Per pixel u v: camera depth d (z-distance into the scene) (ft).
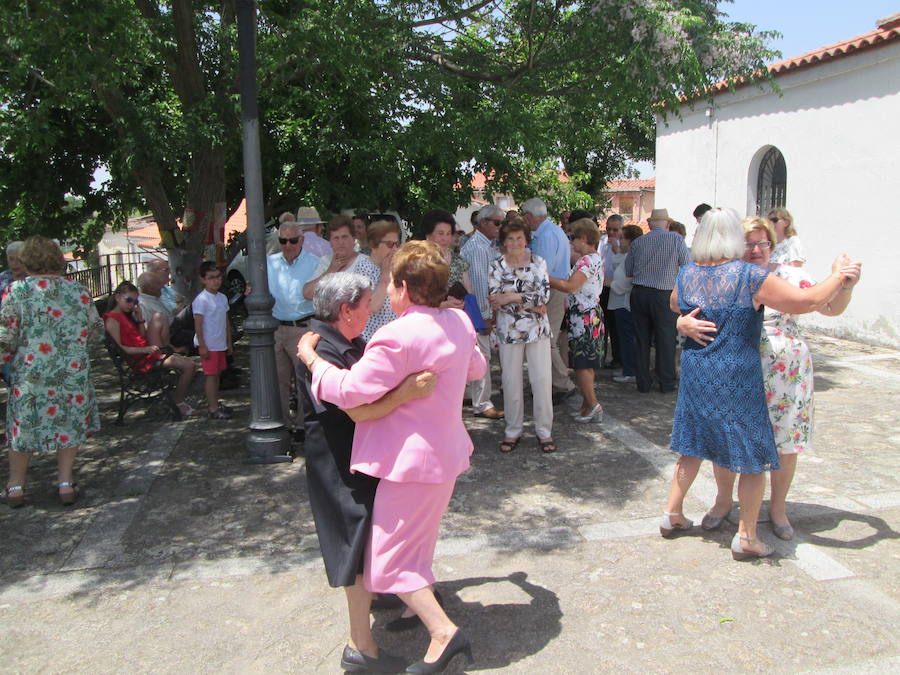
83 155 37.42
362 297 8.91
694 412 11.59
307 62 25.17
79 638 10.21
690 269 11.71
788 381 11.94
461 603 10.80
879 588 10.87
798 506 13.84
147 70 32.73
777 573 11.37
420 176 38.22
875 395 22.25
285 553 12.57
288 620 10.54
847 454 16.81
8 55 20.54
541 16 23.44
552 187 42.91
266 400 17.15
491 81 25.41
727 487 12.70
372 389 8.12
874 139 30.22
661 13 20.18
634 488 15.06
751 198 38.29
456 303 16.46
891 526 12.91
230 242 46.03
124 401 20.85
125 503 14.88
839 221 32.37
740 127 38.34
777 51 21.47
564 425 19.56
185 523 13.88
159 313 21.68
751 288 10.85
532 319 16.80
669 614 10.37
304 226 22.45
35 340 14.11
